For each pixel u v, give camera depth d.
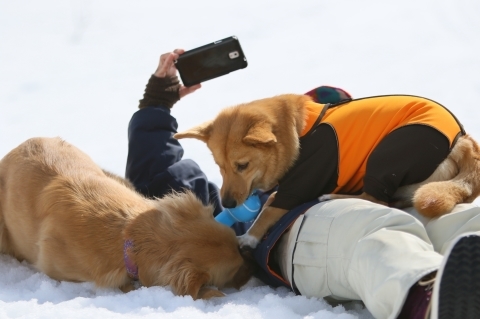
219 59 6.12
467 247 3.28
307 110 5.53
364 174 5.17
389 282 3.71
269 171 5.58
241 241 5.19
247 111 5.74
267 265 4.86
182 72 6.12
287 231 4.94
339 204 4.54
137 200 5.25
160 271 4.75
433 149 4.95
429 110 5.13
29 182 5.51
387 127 5.15
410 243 3.91
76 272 5.02
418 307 3.61
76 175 5.42
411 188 5.16
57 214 5.16
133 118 6.45
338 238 4.31
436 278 3.37
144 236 4.89
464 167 5.07
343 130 5.20
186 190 5.47
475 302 3.32
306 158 5.28
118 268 4.89
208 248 4.78
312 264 4.48
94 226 5.03
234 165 5.66
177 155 6.31
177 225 4.91
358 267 4.03
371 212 4.24
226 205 5.65
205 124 5.98
